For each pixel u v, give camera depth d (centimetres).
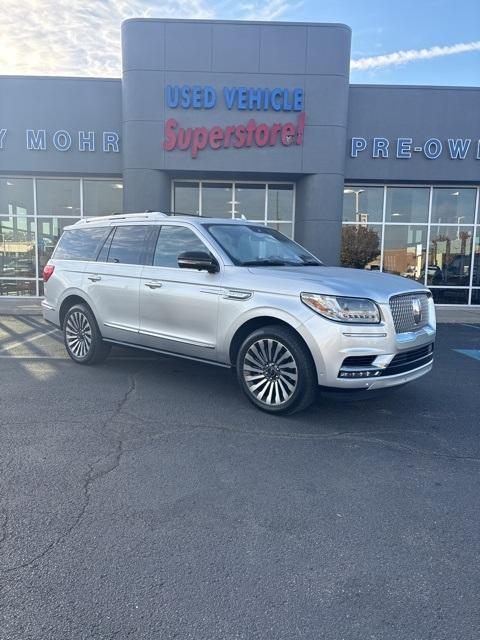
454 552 297
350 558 290
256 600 255
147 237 650
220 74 1407
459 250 1644
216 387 630
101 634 231
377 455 433
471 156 1512
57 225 1623
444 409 561
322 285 484
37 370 709
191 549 295
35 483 371
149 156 1428
